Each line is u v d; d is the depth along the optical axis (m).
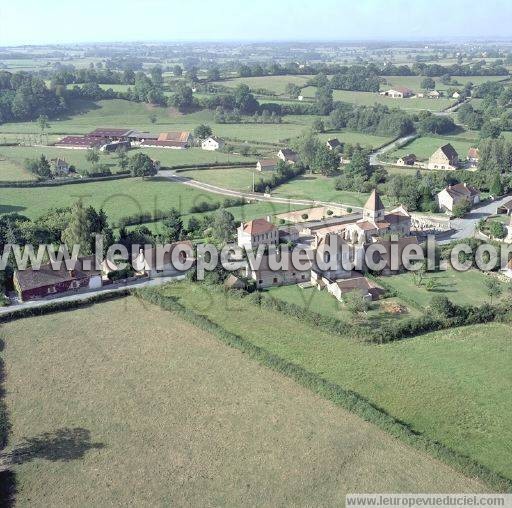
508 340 104.88
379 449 77.00
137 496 69.69
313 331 109.00
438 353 100.75
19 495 70.12
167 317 115.38
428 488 70.31
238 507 67.88
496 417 83.56
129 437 79.81
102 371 95.75
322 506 67.81
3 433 80.56
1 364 97.88
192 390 90.31
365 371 95.31
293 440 78.81
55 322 113.19
